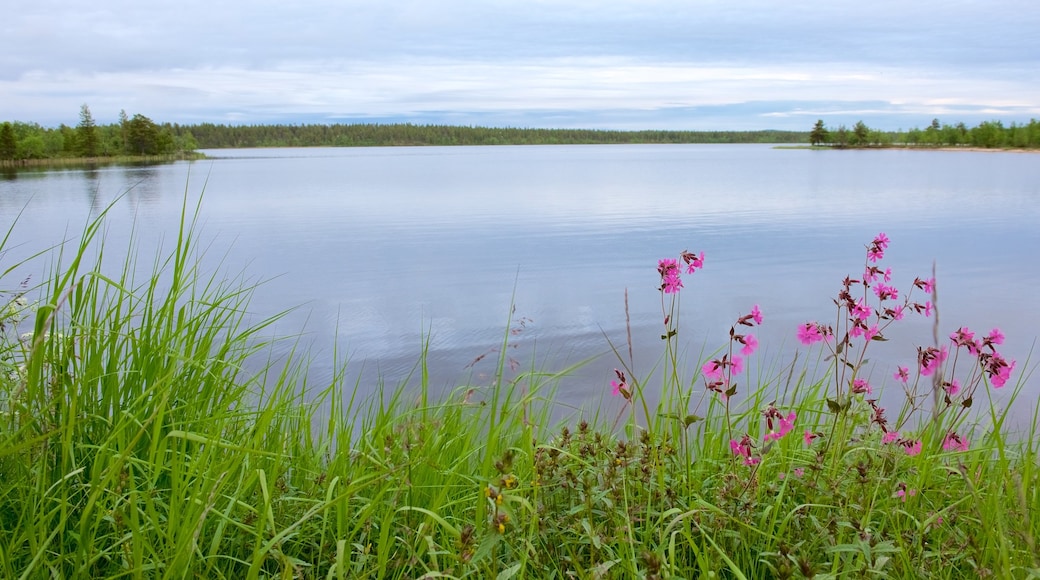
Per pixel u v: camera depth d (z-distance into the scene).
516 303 13.73
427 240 24.69
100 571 2.35
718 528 2.67
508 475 2.05
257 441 2.77
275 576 2.33
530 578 2.47
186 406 2.86
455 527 2.73
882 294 3.09
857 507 2.62
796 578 2.22
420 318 12.27
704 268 18.00
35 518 2.28
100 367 2.83
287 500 2.81
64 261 16.92
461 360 9.25
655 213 34.47
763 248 21.88
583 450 3.11
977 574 2.41
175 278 3.08
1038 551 2.31
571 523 2.72
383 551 2.33
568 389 7.37
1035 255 19.70
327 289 15.33
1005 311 12.70
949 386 3.03
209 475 2.45
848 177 68.50
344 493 2.32
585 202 41.84
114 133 147.62
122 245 21.83
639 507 2.76
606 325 11.62
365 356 9.39
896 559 2.57
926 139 199.00
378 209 37.91
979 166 92.38
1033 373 8.11
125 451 2.14
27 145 118.88
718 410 4.08
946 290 14.82
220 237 25.28
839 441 2.97
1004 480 2.87
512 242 24.02
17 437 2.39
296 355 8.80
